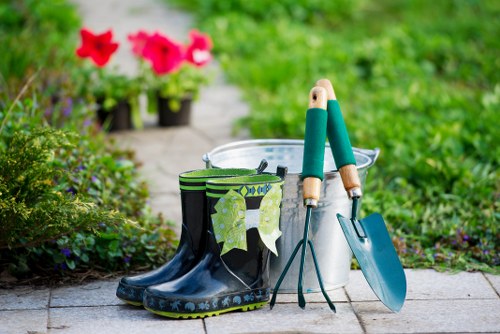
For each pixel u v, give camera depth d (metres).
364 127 5.68
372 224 3.28
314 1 10.38
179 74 6.17
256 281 3.12
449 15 10.26
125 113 6.08
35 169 3.38
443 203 4.42
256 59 8.27
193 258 3.18
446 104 6.29
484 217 4.14
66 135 3.75
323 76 7.51
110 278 3.51
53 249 3.53
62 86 5.80
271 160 3.59
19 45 6.95
